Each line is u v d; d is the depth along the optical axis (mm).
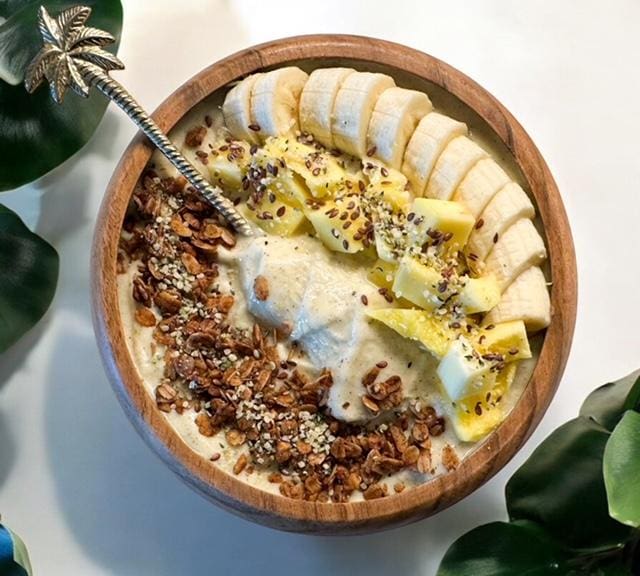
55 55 278
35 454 328
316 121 290
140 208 290
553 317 280
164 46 340
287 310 286
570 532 280
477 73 345
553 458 284
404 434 285
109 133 338
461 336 277
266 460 286
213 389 285
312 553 324
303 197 286
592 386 332
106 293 278
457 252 282
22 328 321
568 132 344
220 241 293
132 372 276
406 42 345
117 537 324
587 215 341
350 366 281
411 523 304
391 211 283
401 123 283
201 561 323
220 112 298
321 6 344
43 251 321
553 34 347
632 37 347
